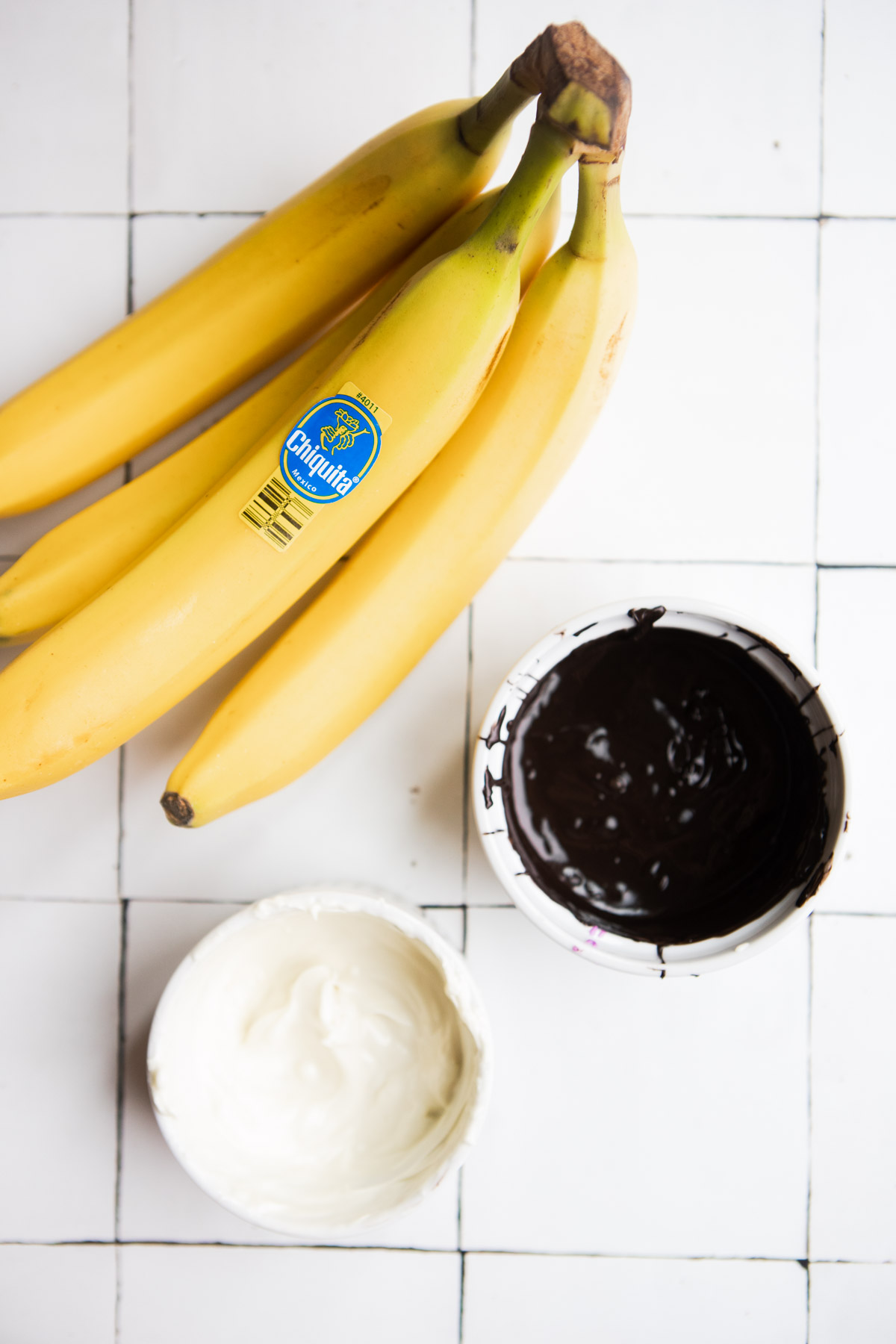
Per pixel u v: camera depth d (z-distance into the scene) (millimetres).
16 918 436
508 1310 436
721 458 436
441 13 429
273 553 371
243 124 431
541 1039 436
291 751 390
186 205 432
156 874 436
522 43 429
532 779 410
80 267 433
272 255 392
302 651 391
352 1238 403
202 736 389
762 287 435
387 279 406
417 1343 436
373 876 435
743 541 436
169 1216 437
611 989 437
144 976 436
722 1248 437
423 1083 423
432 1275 436
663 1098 437
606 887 408
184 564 371
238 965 424
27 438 394
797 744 406
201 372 399
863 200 434
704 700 410
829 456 436
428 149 380
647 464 436
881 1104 437
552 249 422
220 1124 419
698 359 435
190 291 396
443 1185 437
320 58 430
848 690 437
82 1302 436
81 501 435
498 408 385
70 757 373
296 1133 422
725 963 390
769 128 433
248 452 392
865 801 437
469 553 391
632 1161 437
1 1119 436
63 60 430
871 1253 437
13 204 432
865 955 437
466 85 429
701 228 434
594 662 410
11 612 398
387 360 364
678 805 409
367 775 435
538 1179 437
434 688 435
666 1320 436
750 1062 437
